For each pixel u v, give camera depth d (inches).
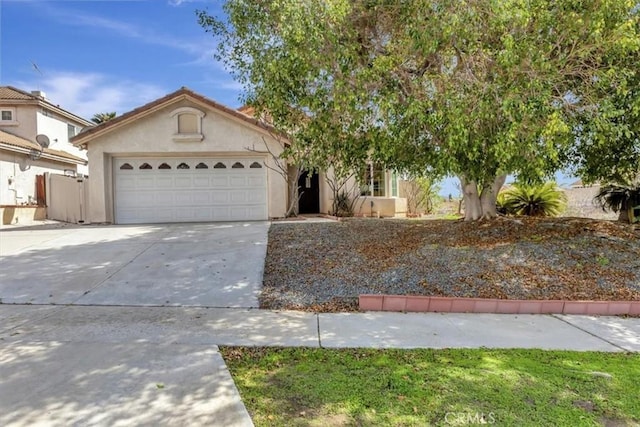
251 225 506.3
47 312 240.7
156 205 570.3
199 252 373.7
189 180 573.3
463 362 173.8
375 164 355.9
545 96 236.1
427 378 157.5
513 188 564.4
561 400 141.1
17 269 324.5
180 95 547.2
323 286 288.7
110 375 157.5
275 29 300.0
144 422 126.0
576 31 247.3
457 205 805.9
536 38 250.4
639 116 279.4
